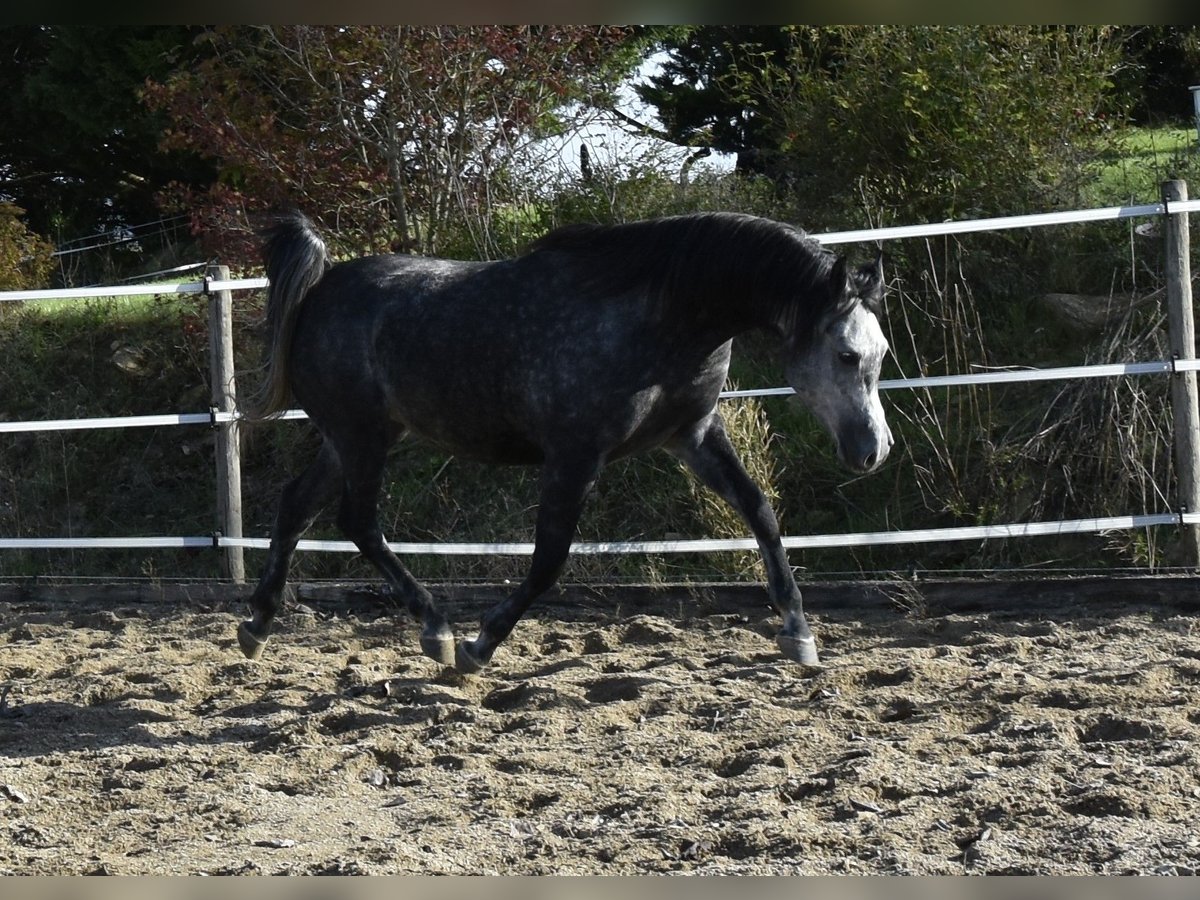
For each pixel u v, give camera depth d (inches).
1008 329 405.7
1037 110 427.8
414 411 258.8
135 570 423.5
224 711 248.4
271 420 285.0
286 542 282.4
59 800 195.3
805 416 399.2
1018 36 433.7
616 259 240.7
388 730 226.7
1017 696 225.1
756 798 179.3
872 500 377.4
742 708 227.9
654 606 334.3
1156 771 179.3
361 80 440.5
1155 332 362.9
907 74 421.4
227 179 532.7
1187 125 556.7
